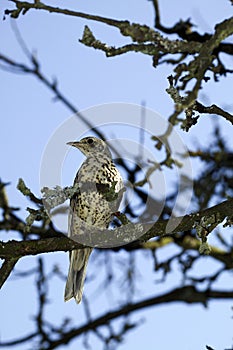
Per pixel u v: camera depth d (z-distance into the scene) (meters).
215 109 8.38
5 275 8.59
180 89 8.71
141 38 7.68
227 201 8.62
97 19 7.69
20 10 7.95
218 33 7.53
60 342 14.25
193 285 14.99
